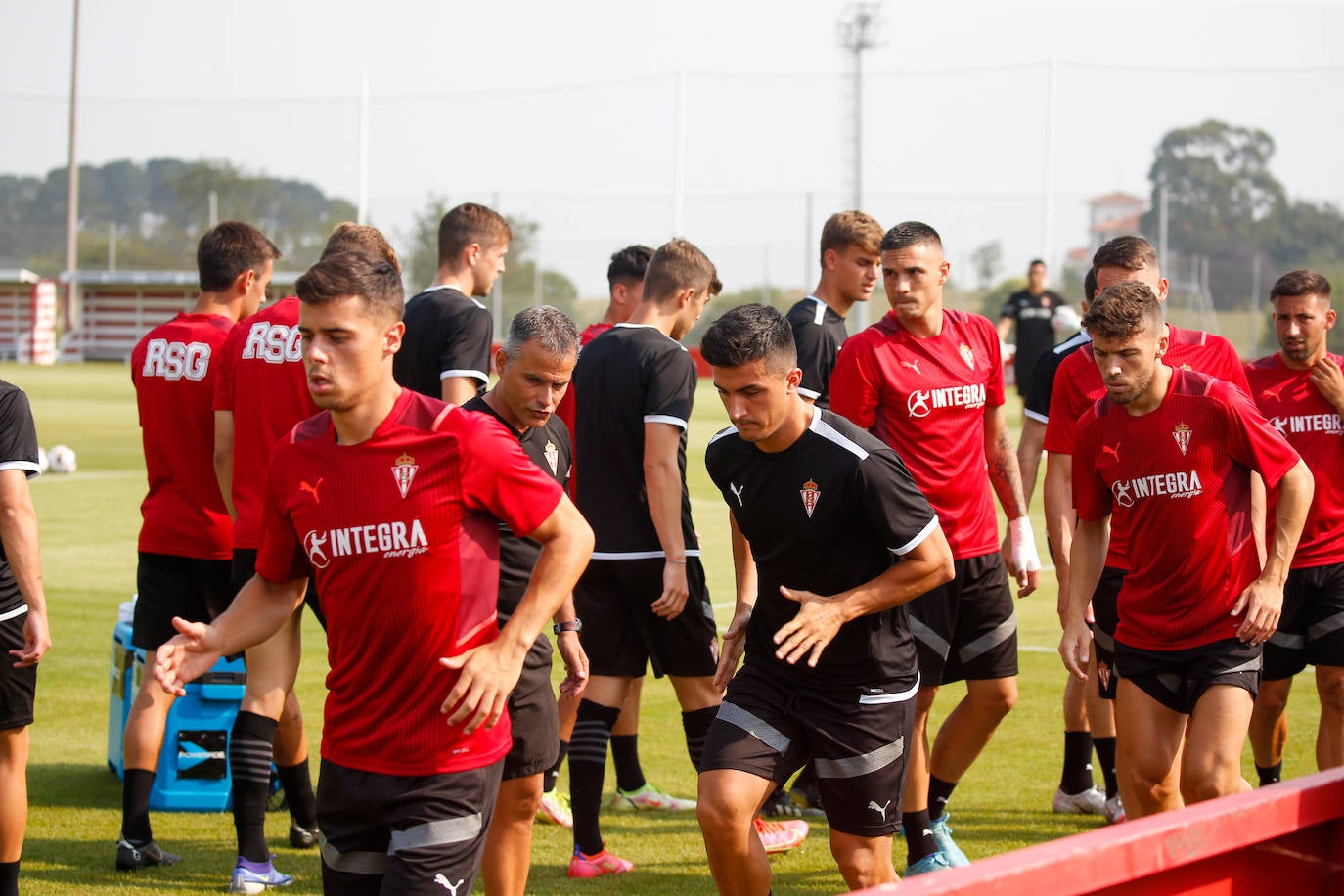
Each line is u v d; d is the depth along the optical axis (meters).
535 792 11.33
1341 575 14.40
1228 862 6.39
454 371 14.73
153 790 15.33
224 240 14.76
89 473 49.00
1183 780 11.42
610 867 13.32
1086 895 5.75
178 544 14.19
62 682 20.92
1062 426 13.88
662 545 13.66
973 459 13.85
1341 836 6.79
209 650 8.78
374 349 8.04
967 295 136.75
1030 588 14.38
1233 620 11.62
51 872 13.01
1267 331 135.88
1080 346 15.06
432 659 8.32
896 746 10.63
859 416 13.77
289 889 12.62
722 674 11.48
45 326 155.75
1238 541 11.62
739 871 10.25
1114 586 13.90
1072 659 12.25
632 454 13.99
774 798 15.75
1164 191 133.00
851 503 10.18
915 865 13.12
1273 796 6.28
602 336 14.42
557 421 12.12
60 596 27.45
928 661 13.28
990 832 14.61
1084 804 15.30
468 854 8.54
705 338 9.79
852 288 15.40
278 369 13.39
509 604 11.75
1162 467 11.62
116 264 199.50
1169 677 11.89
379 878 8.91
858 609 10.02
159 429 14.18
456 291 15.22
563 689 12.78
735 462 10.49
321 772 8.80
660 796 15.83
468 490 8.27
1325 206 162.62
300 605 9.98
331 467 8.28
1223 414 11.47
